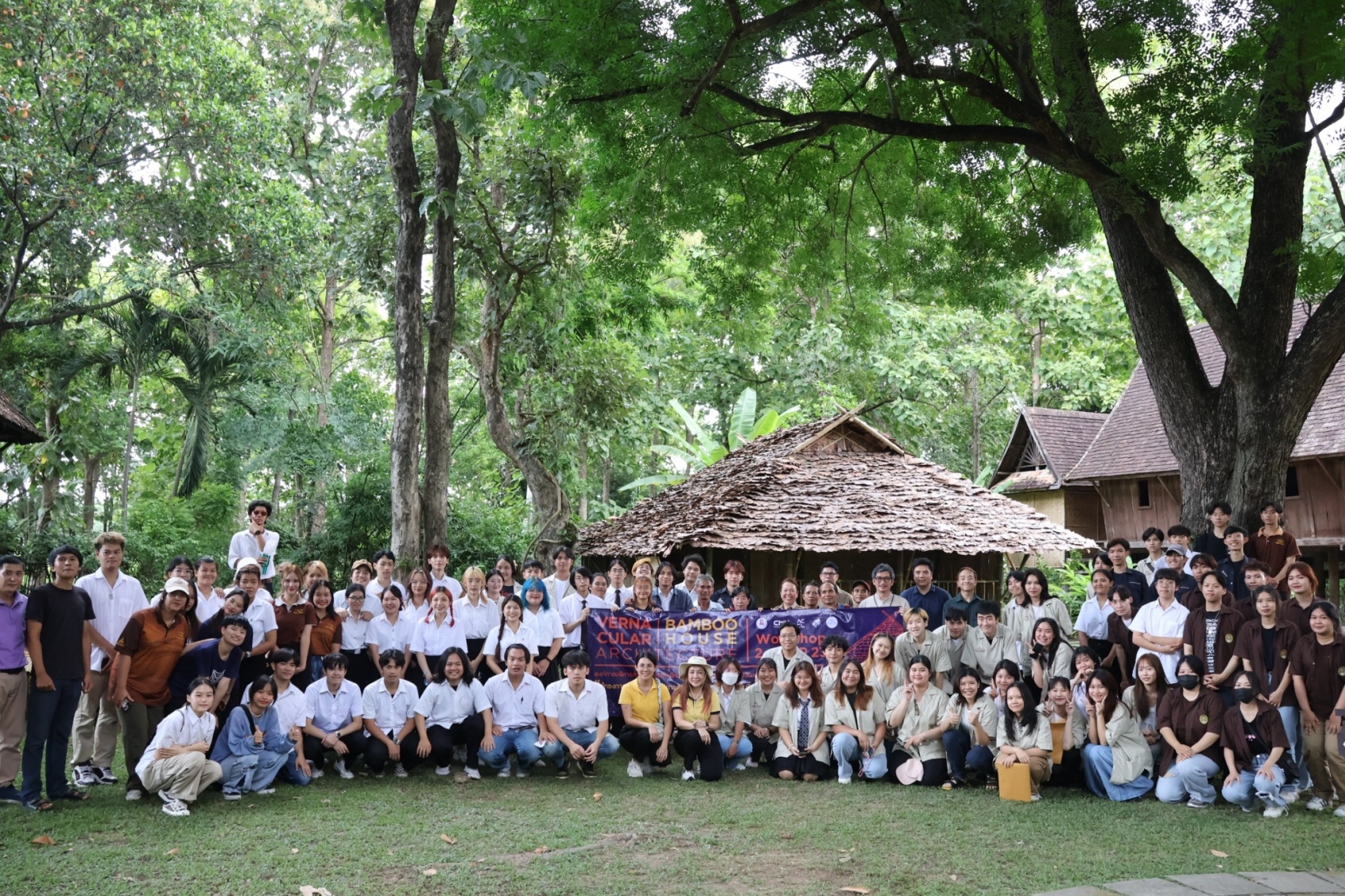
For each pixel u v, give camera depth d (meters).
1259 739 7.89
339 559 19.02
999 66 12.50
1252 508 10.46
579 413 21.28
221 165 21.00
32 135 18.33
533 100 12.99
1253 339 10.62
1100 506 26.33
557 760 9.12
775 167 13.82
